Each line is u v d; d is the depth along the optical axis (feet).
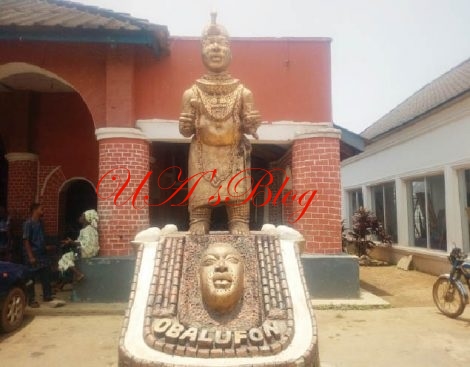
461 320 23.45
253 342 12.31
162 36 26.86
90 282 26.25
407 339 20.22
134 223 27.04
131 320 13.56
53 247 31.83
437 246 37.88
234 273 14.10
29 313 24.52
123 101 27.61
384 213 49.60
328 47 29.55
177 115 28.68
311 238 27.32
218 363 11.56
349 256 26.81
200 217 17.90
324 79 29.37
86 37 26.43
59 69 28.14
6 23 25.93
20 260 35.83
